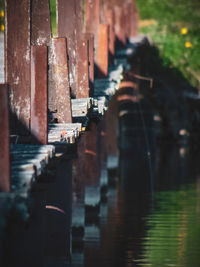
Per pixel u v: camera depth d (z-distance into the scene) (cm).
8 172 636
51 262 1433
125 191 2761
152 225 1961
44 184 920
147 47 4206
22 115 950
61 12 1361
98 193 2238
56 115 1135
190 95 5019
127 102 3975
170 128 5872
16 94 952
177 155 4731
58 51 1127
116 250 1641
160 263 1495
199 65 4766
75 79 1380
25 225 684
